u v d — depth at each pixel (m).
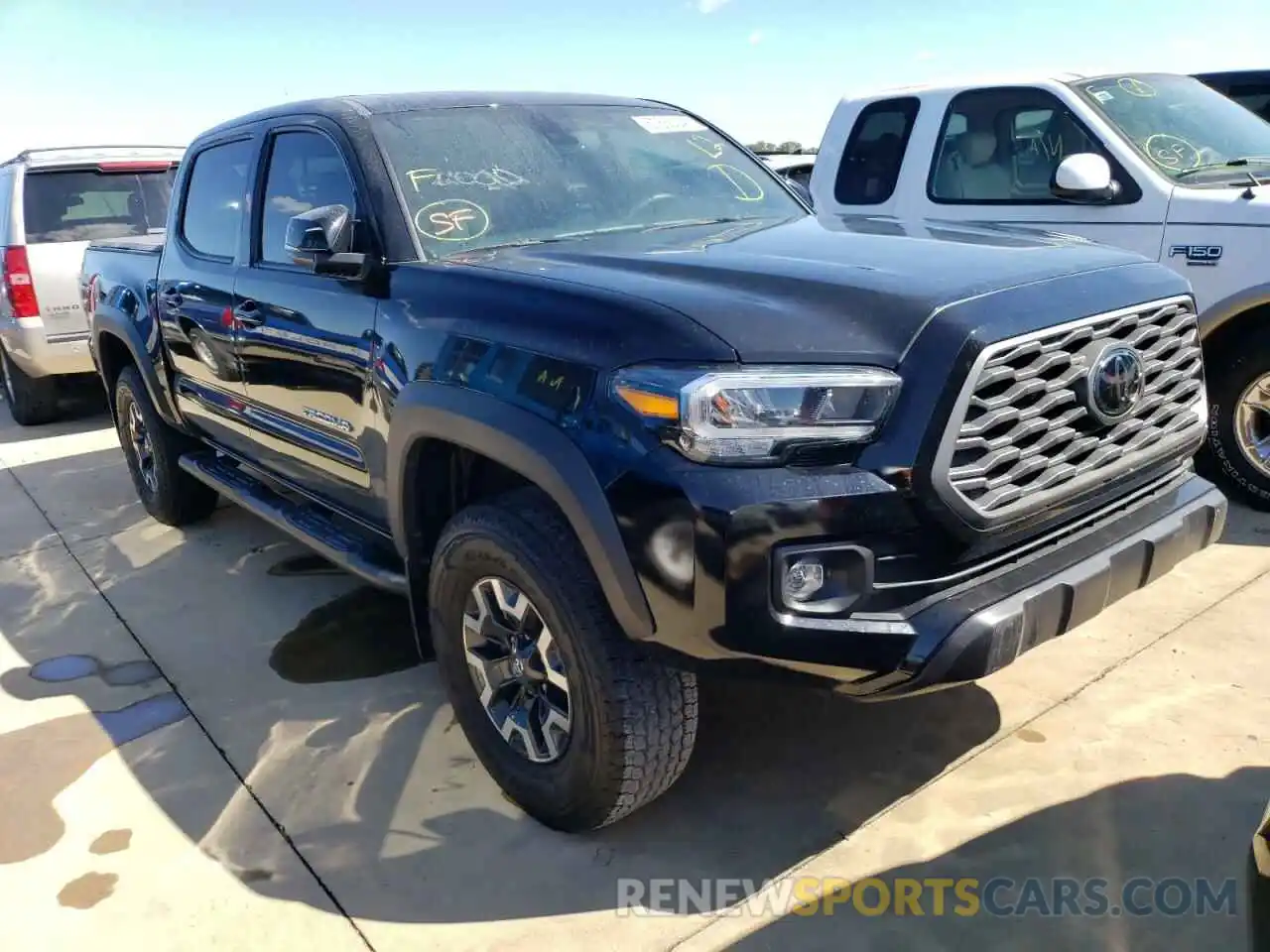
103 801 3.03
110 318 5.11
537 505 2.57
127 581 4.74
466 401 2.58
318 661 3.84
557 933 2.42
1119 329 2.57
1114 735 3.04
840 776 2.94
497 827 2.81
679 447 2.17
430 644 3.15
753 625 2.14
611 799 2.55
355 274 3.04
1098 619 3.75
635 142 3.75
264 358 3.70
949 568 2.29
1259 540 4.37
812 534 2.13
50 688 3.74
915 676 2.20
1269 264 4.34
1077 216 4.93
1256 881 1.72
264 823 2.89
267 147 3.83
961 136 5.48
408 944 2.41
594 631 2.41
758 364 2.18
